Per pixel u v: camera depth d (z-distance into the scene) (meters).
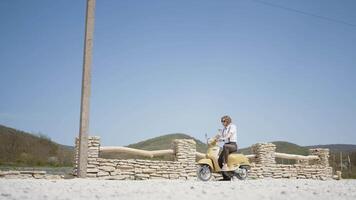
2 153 23.22
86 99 12.85
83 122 12.80
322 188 8.23
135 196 6.83
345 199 6.86
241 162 12.56
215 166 12.41
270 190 7.74
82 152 12.74
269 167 17.55
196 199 6.61
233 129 12.48
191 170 15.54
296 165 18.23
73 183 8.66
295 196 7.07
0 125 28.23
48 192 6.96
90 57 13.03
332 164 24.59
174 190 7.56
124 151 14.49
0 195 6.54
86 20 13.12
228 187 8.13
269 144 17.73
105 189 7.52
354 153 26.88
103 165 13.88
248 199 6.72
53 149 26.22
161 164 14.95
